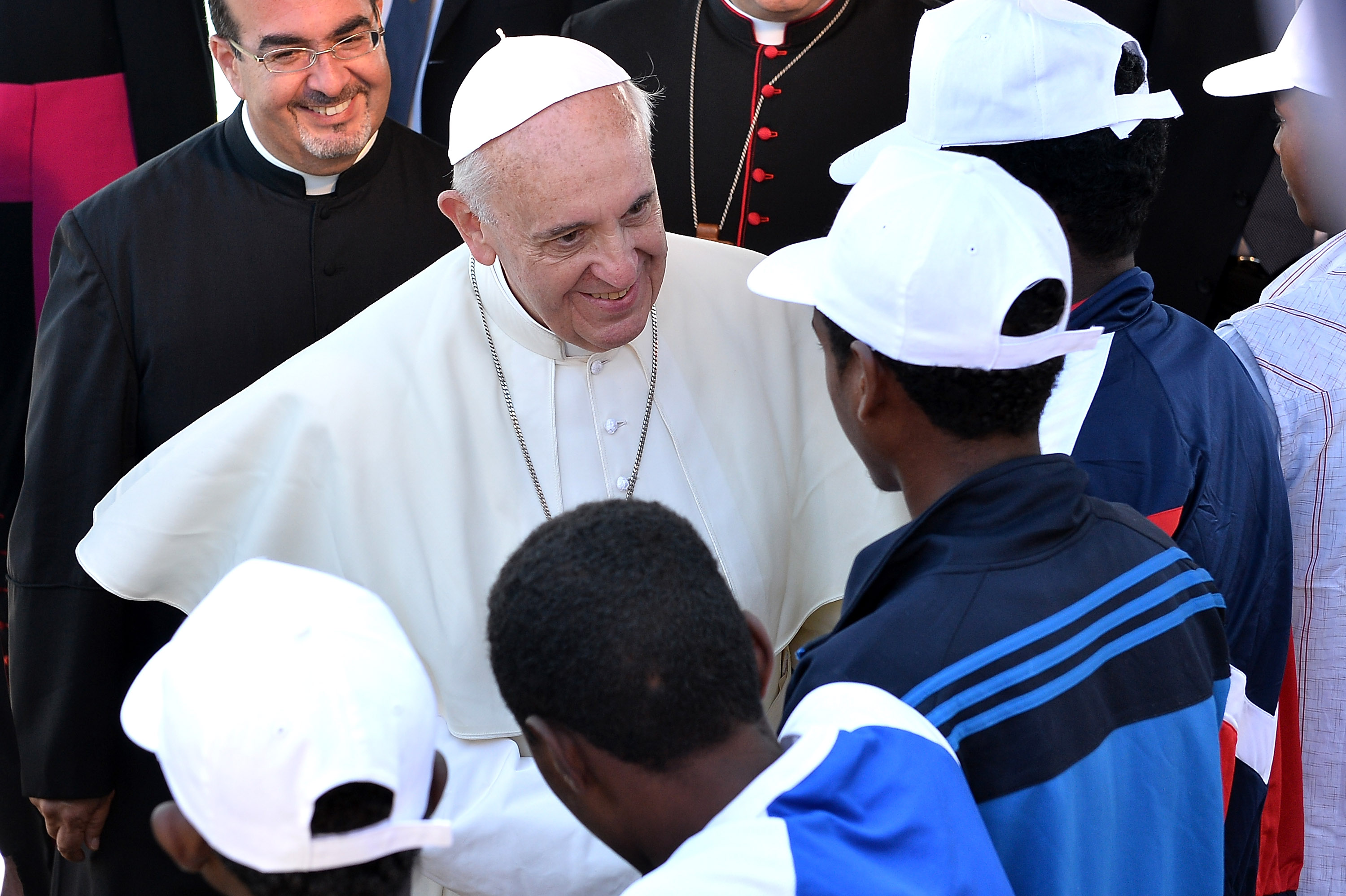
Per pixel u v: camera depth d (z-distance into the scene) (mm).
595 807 1332
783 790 1243
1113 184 1960
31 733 2635
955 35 2045
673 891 1132
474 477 2219
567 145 1861
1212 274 3428
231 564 2252
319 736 1154
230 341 2811
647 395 2287
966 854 1279
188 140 2977
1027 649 1492
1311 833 2414
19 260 3693
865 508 2359
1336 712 2357
